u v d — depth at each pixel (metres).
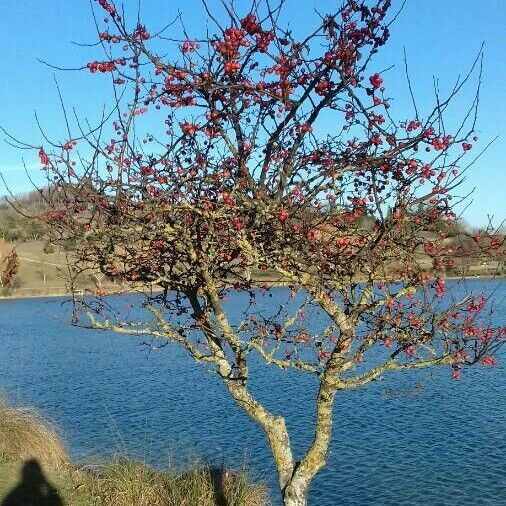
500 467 13.58
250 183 4.89
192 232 5.16
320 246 4.68
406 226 4.94
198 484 9.77
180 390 21.77
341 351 5.38
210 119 4.88
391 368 5.42
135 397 20.84
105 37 4.89
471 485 12.76
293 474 5.68
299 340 6.24
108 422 17.55
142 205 4.93
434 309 5.23
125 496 9.66
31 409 13.99
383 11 4.75
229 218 4.89
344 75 4.70
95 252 5.18
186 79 4.75
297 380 22.09
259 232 4.84
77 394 21.62
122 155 4.80
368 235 4.90
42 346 34.59
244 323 6.28
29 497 9.84
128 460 10.95
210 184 5.21
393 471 13.61
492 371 22.14
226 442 15.53
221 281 5.91
